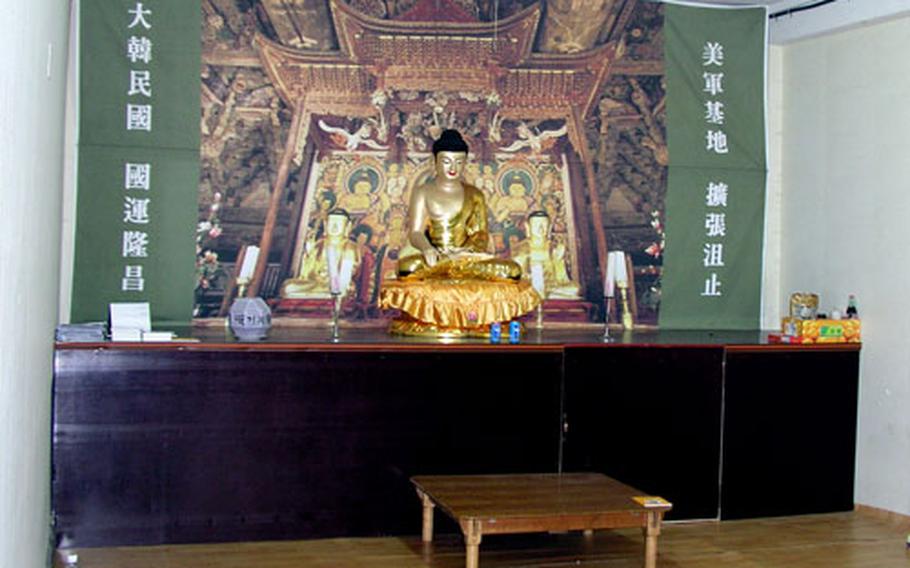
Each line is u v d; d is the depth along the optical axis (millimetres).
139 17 5324
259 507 4617
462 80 5852
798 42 6285
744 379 5355
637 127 6148
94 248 5285
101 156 5281
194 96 5426
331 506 4707
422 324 5164
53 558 4266
